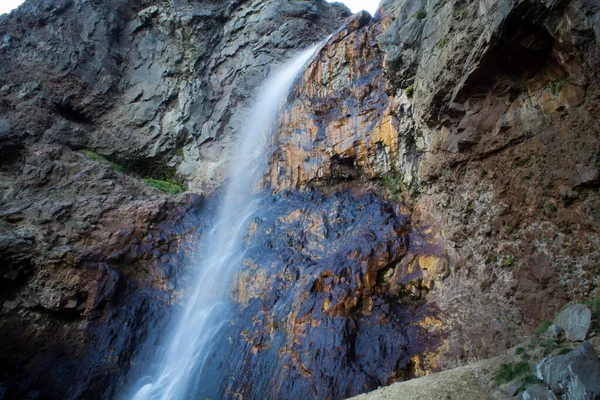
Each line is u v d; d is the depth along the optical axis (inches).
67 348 463.8
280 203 554.3
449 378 252.5
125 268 529.7
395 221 430.6
